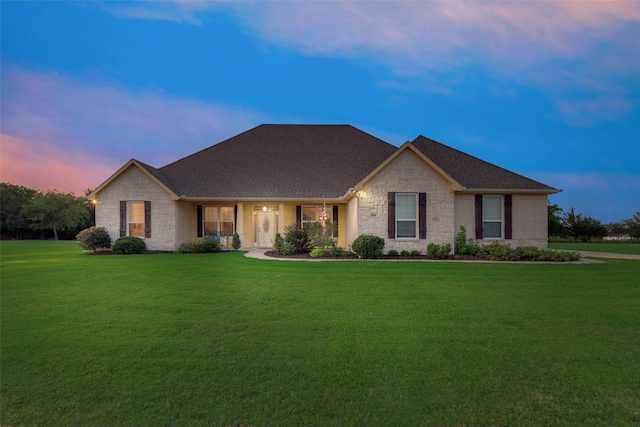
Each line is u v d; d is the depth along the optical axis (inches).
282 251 699.4
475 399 143.1
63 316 263.3
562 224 1556.3
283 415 130.8
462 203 725.3
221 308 286.5
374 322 248.5
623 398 145.0
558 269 500.7
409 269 496.1
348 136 1016.2
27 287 376.5
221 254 734.5
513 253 611.5
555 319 257.9
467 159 804.6
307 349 196.7
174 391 148.9
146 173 791.7
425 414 131.9
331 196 840.3
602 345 205.5
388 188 677.9
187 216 855.7
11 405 137.3
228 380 158.9
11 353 190.9
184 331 228.4
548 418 130.0
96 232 776.9
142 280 416.8
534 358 185.5
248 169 915.4
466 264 551.5
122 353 191.2
